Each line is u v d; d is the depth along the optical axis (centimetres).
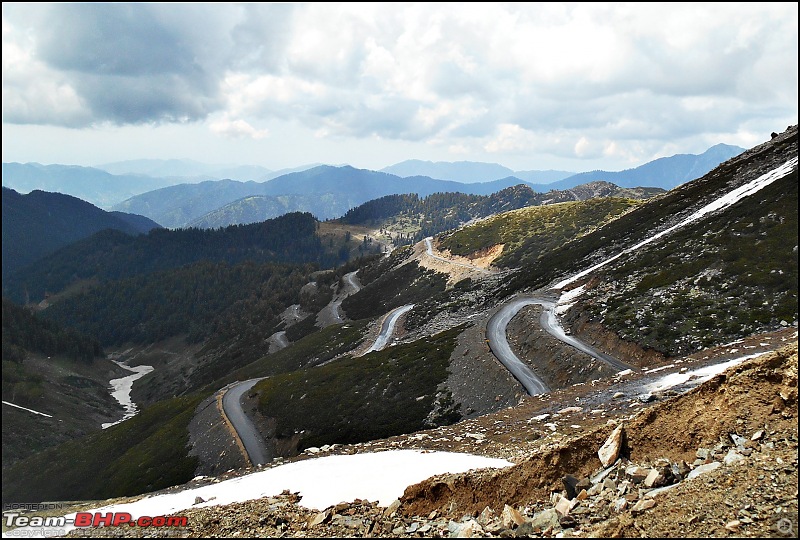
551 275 10706
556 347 5944
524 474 1333
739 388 1146
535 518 1053
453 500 1387
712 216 7931
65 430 15425
